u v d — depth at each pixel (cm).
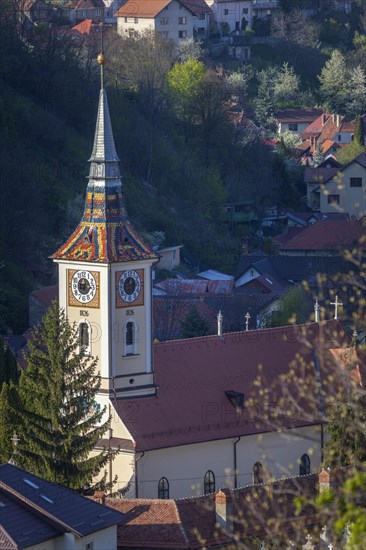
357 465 9200
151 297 15225
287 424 15375
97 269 14962
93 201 15150
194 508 13625
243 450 15388
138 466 14875
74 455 14688
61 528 12438
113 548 12750
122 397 15088
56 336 14875
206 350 15712
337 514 8388
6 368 16500
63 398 14800
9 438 14825
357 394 9269
